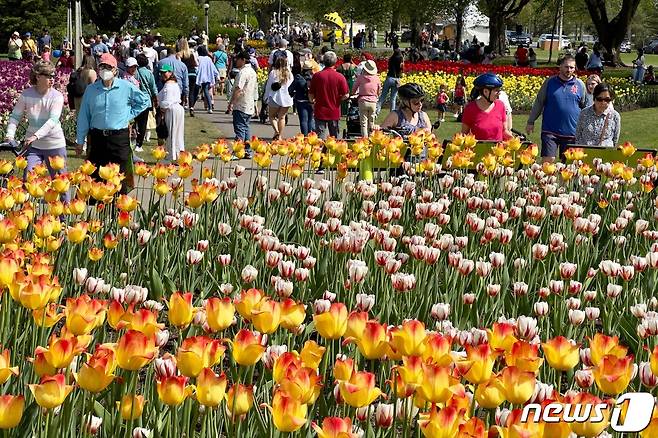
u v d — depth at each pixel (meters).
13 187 7.14
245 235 7.74
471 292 6.46
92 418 3.68
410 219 8.54
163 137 16.34
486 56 51.72
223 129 22.59
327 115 17.69
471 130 11.73
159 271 6.85
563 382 5.61
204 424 3.66
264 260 6.26
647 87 34.31
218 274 6.78
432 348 3.34
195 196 6.96
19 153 10.46
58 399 3.06
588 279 6.66
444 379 3.10
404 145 11.02
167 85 16.06
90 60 17.39
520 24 103.75
